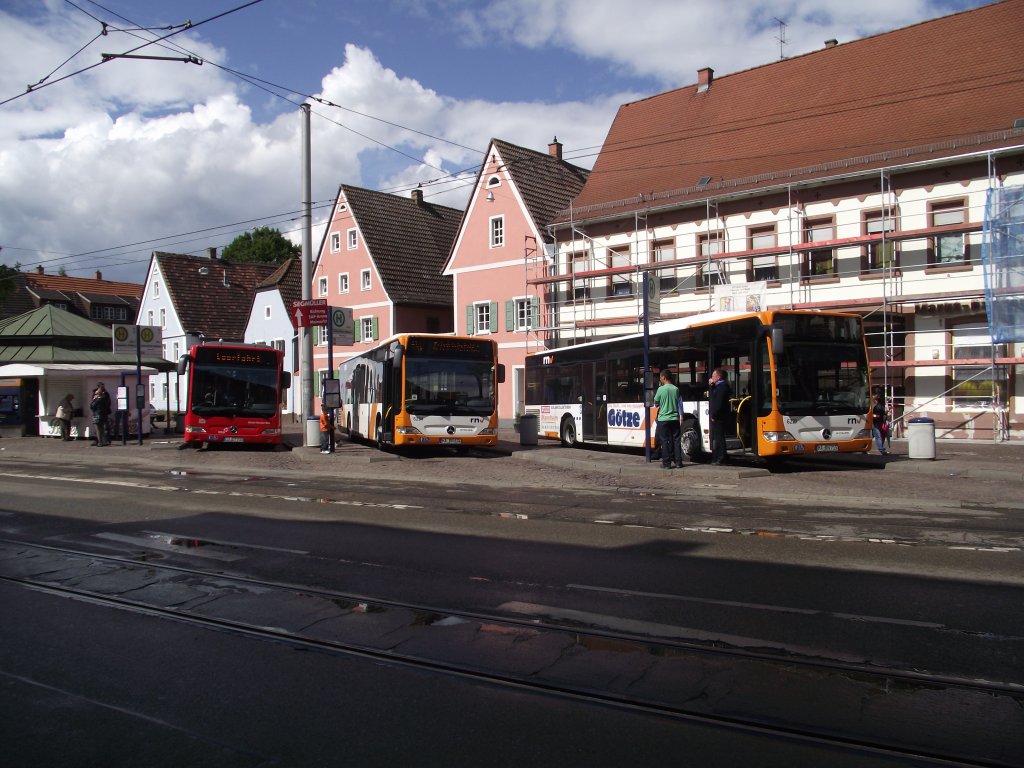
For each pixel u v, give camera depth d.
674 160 33.34
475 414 21.70
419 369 21.48
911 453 18.69
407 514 12.18
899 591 7.18
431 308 46.47
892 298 24.92
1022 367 23.38
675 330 19.30
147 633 6.42
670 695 4.96
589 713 4.72
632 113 36.78
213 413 24.70
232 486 16.22
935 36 28.89
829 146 28.42
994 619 6.34
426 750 4.25
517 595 7.30
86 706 4.90
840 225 26.92
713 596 7.11
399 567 8.52
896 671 5.27
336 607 7.05
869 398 17.03
